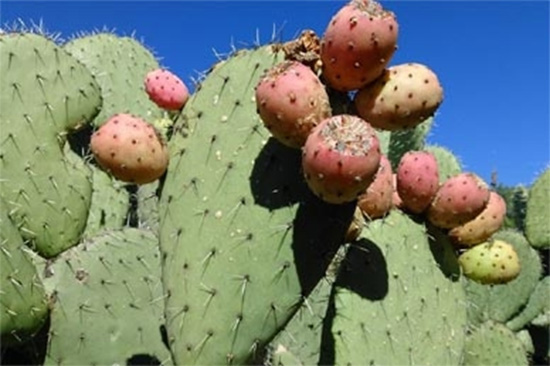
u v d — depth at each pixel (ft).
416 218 3.45
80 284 3.74
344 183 2.51
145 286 3.87
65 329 3.66
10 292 3.35
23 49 3.89
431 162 3.38
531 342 7.02
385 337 3.15
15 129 3.76
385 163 3.28
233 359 2.78
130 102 5.74
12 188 3.70
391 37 2.66
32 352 3.64
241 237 2.84
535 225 6.66
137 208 5.46
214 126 3.01
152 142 2.92
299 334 3.83
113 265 3.84
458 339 3.43
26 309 3.42
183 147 3.03
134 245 3.95
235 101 3.01
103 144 2.89
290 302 2.83
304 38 2.87
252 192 2.88
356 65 2.69
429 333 3.29
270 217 2.85
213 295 2.81
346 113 2.81
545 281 6.93
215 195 2.91
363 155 2.48
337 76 2.75
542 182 6.69
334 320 3.12
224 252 2.84
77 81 3.99
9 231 3.36
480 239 3.59
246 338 2.80
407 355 3.19
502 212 3.60
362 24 2.64
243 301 2.80
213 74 3.12
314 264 2.85
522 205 11.09
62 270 3.75
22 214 3.72
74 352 3.67
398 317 3.20
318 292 3.85
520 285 6.66
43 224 3.77
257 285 2.81
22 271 3.40
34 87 3.86
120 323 3.76
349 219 2.88
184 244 2.90
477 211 3.39
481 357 5.19
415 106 2.75
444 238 3.50
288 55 2.90
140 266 3.90
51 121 3.87
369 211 3.27
